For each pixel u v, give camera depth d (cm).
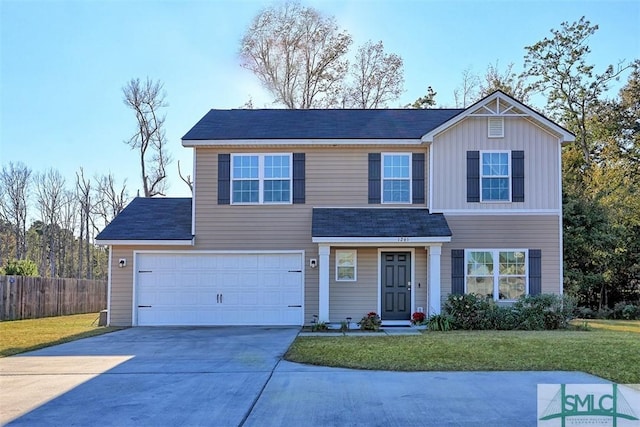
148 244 1627
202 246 1645
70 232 4269
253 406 677
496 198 1606
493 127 1619
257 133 1666
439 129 1603
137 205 1844
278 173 1656
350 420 619
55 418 634
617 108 3188
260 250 1639
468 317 1480
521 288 1584
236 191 1655
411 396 726
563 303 1513
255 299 1641
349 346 1127
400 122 1766
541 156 1617
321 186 1650
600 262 2328
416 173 1647
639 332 1409
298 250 1639
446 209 1606
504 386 782
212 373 880
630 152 3183
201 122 1773
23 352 1112
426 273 1605
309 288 1633
